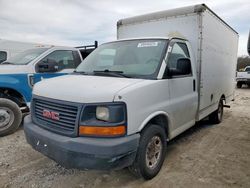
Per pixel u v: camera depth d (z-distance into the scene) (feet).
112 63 14.16
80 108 9.95
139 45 14.32
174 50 14.20
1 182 11.96
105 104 9.89
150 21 18.51
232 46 26.68
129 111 10.33
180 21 17.21
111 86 10.55
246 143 18.04
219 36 21.04
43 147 10.85
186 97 15.02
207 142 18.15
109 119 9.87
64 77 13.19
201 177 12.64
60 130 10.53
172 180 12.26
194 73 16.12
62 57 22.84
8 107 18.92
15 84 19.57
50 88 11.48
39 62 21.08
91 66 14.71
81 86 10.81
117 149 9.68
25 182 11.98
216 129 21.77
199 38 16.57
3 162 14.11
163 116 12.91
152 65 12.90
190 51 16.03
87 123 9.89
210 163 14.38
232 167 13.89
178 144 17.60
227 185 11.91
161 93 12.42
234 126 22.99
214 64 20.04
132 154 10.51
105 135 9.82
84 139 9.78
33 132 11.27
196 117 17.16
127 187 11.60
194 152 16.07
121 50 14.55
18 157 14.83
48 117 11.16
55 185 11.73
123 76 12.35
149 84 11.60
